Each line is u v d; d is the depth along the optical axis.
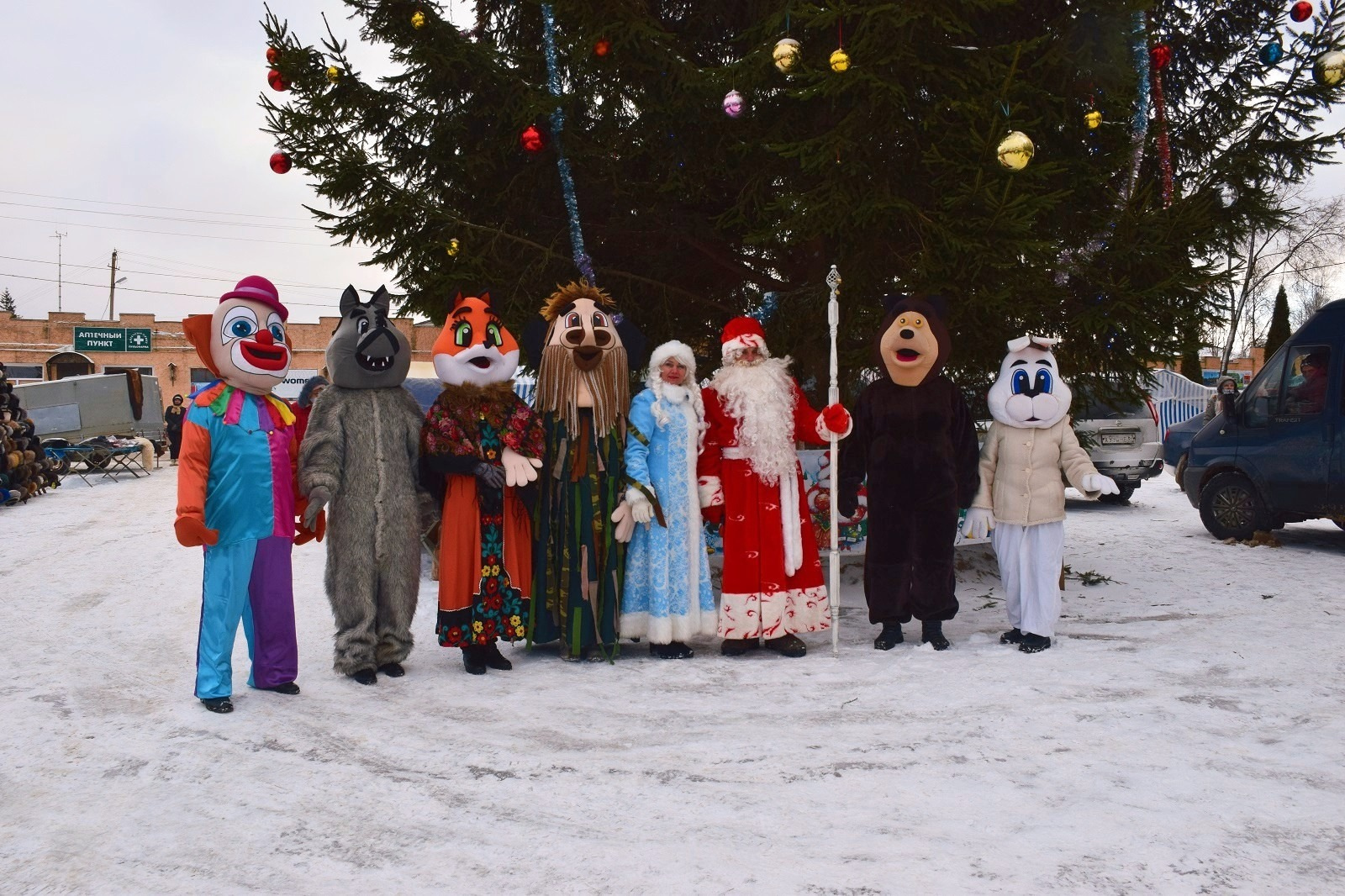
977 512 5.77
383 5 6.58
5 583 8.62
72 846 3.16
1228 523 10.66
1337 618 6.52
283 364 4.97
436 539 7.07
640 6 6.68
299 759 3.98
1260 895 2.70
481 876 2.91
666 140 7.16
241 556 4.77
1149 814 3.24
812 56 6.37
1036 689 4.79
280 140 6.73
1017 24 6.96
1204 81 7.49
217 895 2.82
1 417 16.36
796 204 6.37
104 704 4.82
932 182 6.36
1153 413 14.30
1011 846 3.02
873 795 3.47
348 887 2.86
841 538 7.99
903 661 5.46
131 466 24.16
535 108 6.62
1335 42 6.48
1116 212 6.66
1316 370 9.83
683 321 8.84
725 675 5.30
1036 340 5.74
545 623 5.69
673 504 5.74
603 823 3.29
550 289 7.57
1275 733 4.08
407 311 7.39
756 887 2.79
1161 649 5.61
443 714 4.60
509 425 5.54
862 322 6.86
